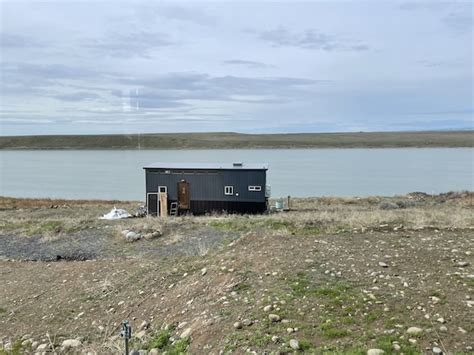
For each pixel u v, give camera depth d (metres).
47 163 93.19
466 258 8.91
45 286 11.23
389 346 5.35
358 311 6.47
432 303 6.55
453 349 5.21
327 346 5.54
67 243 17.67
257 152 122.00
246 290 7.77
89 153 130.62
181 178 27.27
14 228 20.36
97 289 10.34
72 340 7.61
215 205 26.98
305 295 7.22
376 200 34.03
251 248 10.63
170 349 6.43
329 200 34.69
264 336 6.00
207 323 6.76
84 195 46.25
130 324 7.93
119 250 16.25
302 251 9.95
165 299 8.62
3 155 125.50
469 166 75.44
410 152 117.56
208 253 11.87
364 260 9.07
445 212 19.50
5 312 9.58
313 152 121.25
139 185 55.53
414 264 8.67
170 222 19.77
